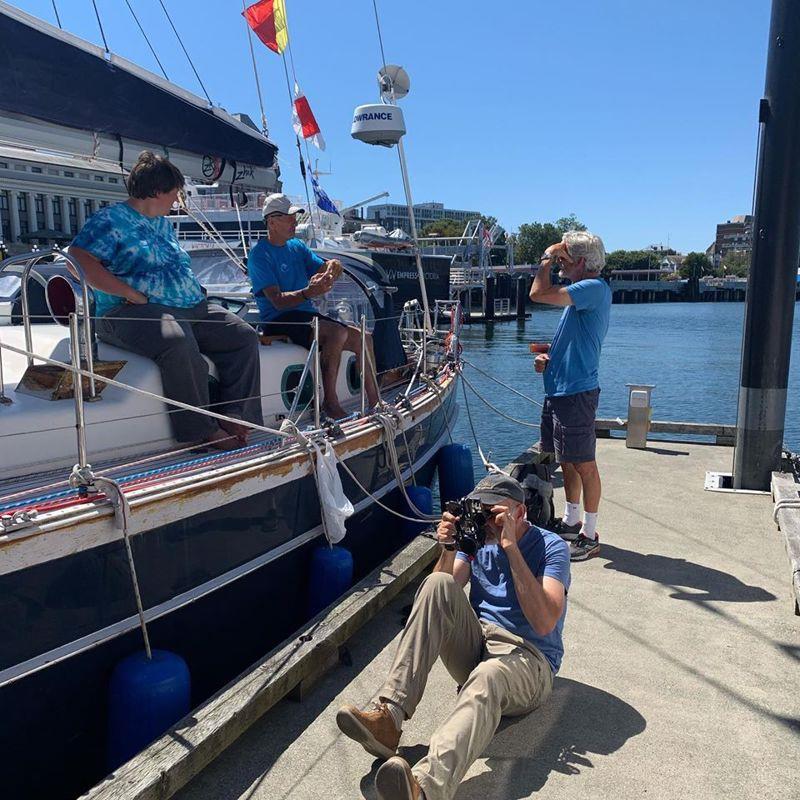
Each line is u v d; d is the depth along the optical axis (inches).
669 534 202.7
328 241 390.6
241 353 157.2
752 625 151.9
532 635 113.5
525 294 2404.0
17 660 105.3
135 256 141.3
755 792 103.2
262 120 288.5
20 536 102.4
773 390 232.5
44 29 136.3
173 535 127.2
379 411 202.7
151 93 160.6
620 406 796.6
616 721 119.3
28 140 150.9
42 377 128.8
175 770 99.4
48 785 112.7
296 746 115.6
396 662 105.6
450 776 92.7
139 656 118.1
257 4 289.6
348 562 164.9
